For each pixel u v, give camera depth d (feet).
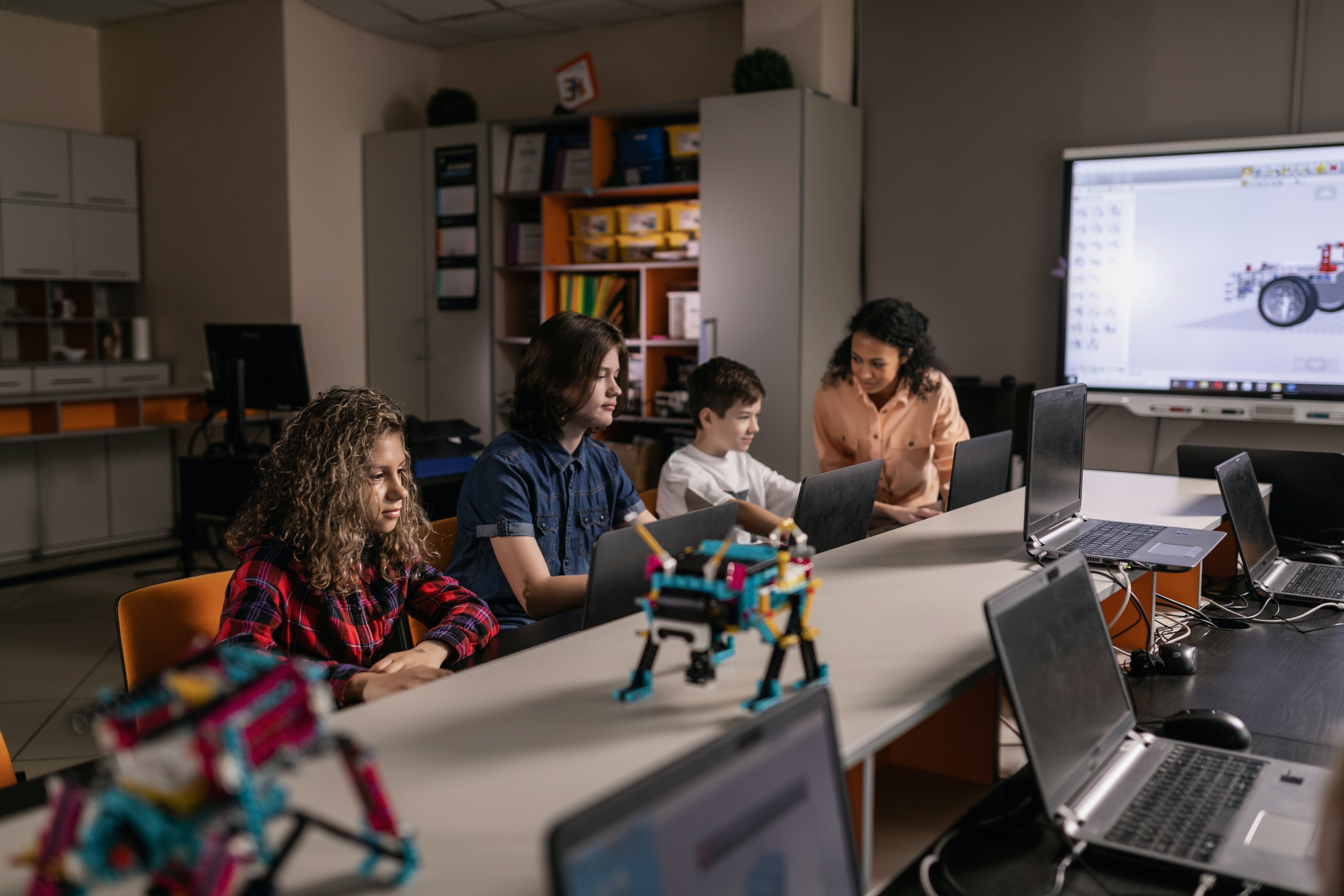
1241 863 3.51
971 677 3.93
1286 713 5.06
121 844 2.01
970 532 6.65
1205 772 4.18
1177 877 3.57
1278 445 13.34
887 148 15.74
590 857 1.90
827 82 15.28
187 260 19.49
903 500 9.91
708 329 15.44
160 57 19.30
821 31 15.03
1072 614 4.24
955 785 4.40
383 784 3.01
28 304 19.56
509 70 19.49
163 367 19.71
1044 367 14.84
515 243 17.88
